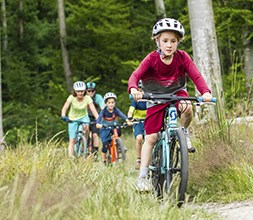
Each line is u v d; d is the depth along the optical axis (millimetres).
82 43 35344
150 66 8102
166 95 7883
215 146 9789
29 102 35000
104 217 6246
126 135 27656
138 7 39125
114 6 34094
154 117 8250
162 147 8094
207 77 14352
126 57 35562
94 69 36156
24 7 41938
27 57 40719
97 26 34625
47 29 41906
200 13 14430
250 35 21500
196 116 11141
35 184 6625
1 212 5641
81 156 10211
